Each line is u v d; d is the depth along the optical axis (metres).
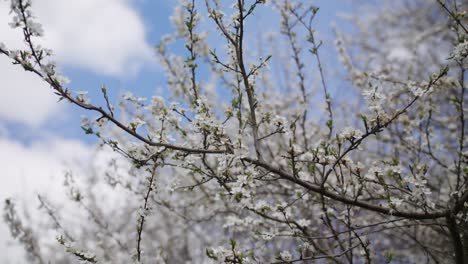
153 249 5.46
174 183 2.91
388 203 2.67
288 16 3.91
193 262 5.66
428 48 6.05
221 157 2.57
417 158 3.61
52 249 4.43
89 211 4.17
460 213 3.20
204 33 3.51
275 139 4.70
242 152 2.48
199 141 2.78
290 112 4.44
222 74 3.98
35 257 4.37
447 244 4.15
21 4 2.06
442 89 3.71
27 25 2.10
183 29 3.89
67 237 3.91
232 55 2.94
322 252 3.54
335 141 2.66
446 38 5.56
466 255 3.14
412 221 3.60
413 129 4.02
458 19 2.95
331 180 4.04
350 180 2.85
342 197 2.65
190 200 4.52
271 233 3.04
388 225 3.89
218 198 3.87
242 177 2.49
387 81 3.85
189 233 5.73
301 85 4.12
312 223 4.24
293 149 2.56
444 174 3.85
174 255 5.95
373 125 2.52
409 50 6.38
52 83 2.21
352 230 2.80
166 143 2.57
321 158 2.69
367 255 2.80
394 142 4.27
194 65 2.98
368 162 4.57
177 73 4.05
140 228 2.81
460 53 2.59
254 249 3.85
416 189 2.67
